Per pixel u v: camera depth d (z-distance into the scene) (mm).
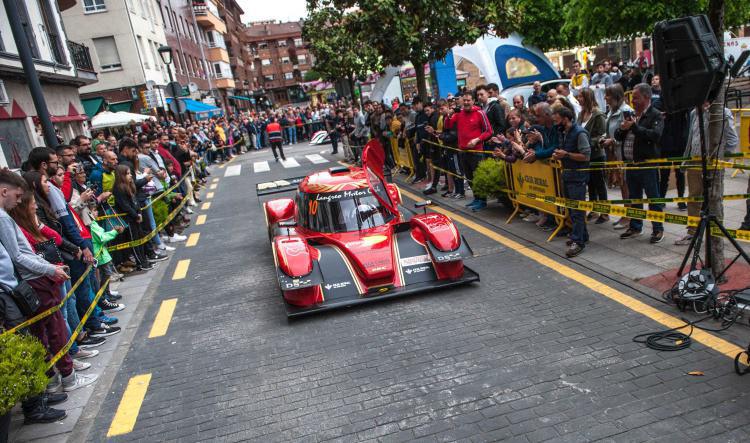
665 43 4602
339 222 6582
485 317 5316
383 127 15539
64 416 4496
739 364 4008
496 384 4137
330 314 5797
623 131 6715
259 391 4465
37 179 5602
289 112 32719
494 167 8906
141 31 30141
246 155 28547
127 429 4168
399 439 3627
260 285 7164
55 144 8070
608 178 9664
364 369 4594
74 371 5039
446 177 11336
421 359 4645
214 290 7223
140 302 7129
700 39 4465
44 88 16125
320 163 20188
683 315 4883
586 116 7398
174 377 4914
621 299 5355
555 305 5410
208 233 10742
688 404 3635
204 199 15055
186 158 13961
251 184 16734
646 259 6266
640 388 3877
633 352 4363
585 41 19031
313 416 4012
